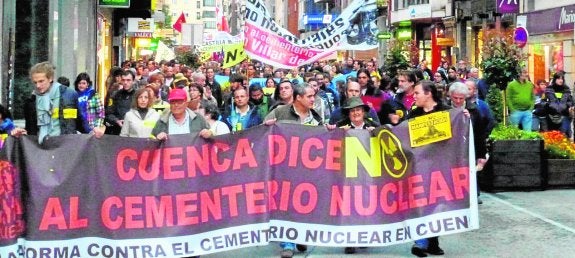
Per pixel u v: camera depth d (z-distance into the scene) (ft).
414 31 164.86
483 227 33.50
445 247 29.86
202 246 26.89
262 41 49.42
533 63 99.55
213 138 27.04
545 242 30.68
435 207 27.66
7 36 47.26
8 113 31.60
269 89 53.01
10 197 25.61
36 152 25.85
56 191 25.93
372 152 27.81
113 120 43.80
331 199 27.66
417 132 27.71
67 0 62.85
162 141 26.63
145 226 26.48
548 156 43.47
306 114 30.12
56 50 57.93
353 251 28.84
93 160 26.17
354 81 33.17
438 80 67.10
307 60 50.14
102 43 92.68
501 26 115.65
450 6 142.20
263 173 27.48
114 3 80.79
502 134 43.14
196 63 135.74
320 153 27.73
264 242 27.43
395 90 51.06
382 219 27.73
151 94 31.50
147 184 26.53
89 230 26.16
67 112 32.86
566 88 59.52
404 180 27.73
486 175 42.50
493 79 55.98
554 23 92.43
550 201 39.55
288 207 27.66
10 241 25.58
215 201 27.07
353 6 56.18
